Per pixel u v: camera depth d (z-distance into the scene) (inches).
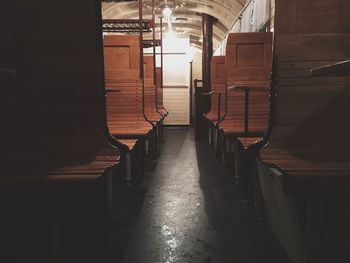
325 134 78.4
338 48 81.7
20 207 63.2
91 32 80.8
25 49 81.1
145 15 406.6
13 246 63.6
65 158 74.5
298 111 79.7
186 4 362.3
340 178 56.9
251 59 159.3
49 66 80.8
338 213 62.2
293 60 81.0
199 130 331.9
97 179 58.8
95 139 78.2
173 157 228.1
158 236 92.7
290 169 61.3
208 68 391.2
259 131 130.0
